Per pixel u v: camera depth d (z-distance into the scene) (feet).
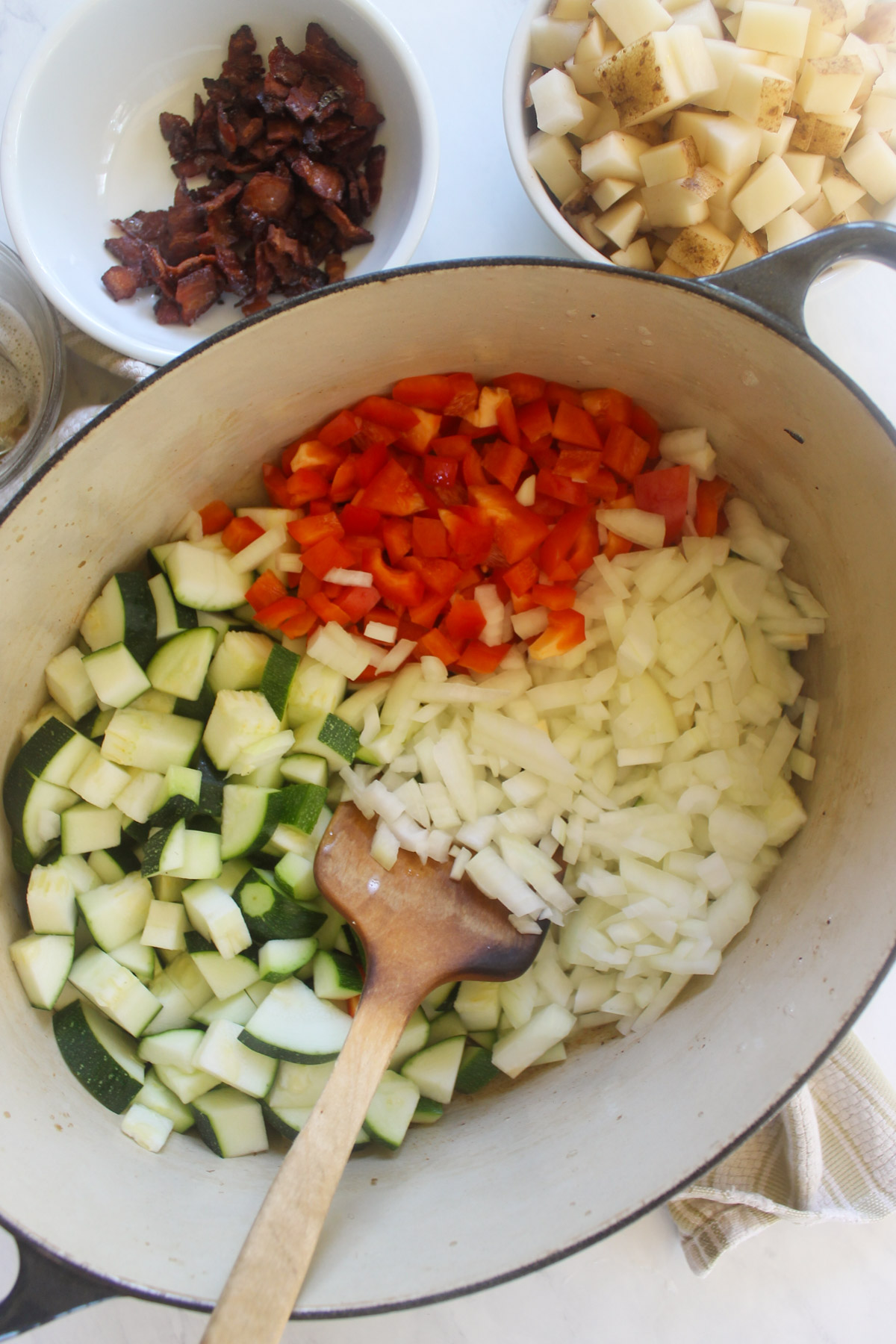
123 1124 1.05
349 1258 0.97
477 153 1.33
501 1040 1.12
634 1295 1.24
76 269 1.27
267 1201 0.93
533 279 0.97
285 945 1.09
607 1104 1.06
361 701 1.16
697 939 1.11
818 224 1.24
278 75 1.26
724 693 1.14
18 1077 0.99
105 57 1.26
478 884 1.11
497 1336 1.22
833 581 1.11
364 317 1.01
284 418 1.11
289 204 1.28
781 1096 0.94
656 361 1.06
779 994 1.02
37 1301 0.91
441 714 1.18
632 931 1.11
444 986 1.15
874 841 1.01
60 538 1.02
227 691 1.11
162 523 1.12
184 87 1.32
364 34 1.24
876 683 1.06
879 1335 1.23
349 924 1.14
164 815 1.09
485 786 1.15
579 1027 1.15
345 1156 0.96
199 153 1.30
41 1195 0.94
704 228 1.19
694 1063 1.04
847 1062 1.22
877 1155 1.19
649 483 1.14
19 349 1.27
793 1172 1.17
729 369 1.03
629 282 0.96
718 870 1.11
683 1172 0.94
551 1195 0.99
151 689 1.12
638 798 1.17
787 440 1.06
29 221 1.23
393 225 1.28
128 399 0.95
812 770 1.14
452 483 1.16
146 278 1.29
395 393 1.13
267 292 1.30
